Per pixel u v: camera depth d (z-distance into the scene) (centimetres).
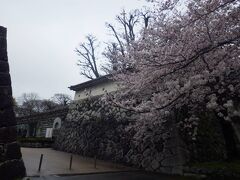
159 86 890
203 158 1138
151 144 1196
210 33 783
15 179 717
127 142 1324
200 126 1210
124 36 1889
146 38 941
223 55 807
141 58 845
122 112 1416
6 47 799
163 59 772
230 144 925
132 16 2053
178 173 1038
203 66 820
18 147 753
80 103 1922
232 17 756
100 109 1628
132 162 1253
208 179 917
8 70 784
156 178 959
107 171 1071
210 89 802
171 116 1144
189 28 771
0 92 748
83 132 1723
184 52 747
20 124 2891
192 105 930
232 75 831
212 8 708
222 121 916
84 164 1235
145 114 945
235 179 837
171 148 1109
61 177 875
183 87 764
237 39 739
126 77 1112
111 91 1585
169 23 849
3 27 807
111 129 1469
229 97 816
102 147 1490
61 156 1488
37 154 1458
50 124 2308
